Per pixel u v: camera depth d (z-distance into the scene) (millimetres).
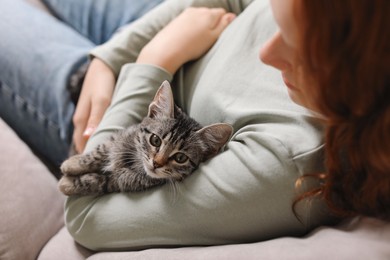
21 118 1340
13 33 1344
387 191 730
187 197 879
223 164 875
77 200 1021
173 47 1125
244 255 762
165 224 886
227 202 829
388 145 606
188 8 1259
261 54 764
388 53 526
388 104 579
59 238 1095
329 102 613
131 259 876
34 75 1301
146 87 1102
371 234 738
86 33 1605
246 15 1101
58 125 1295
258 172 804
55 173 1402
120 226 928
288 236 853
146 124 1104
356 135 642
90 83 1222
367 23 516
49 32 1403
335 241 734
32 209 1124
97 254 963
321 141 789
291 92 783
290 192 786
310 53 590
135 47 1245
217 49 1115
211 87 1034
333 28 551
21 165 1171
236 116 947
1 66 1312
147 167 1059
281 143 797
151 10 1426
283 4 639
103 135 1081
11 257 1042
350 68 560
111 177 1057
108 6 1546
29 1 1646
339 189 780
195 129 1057
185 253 832
